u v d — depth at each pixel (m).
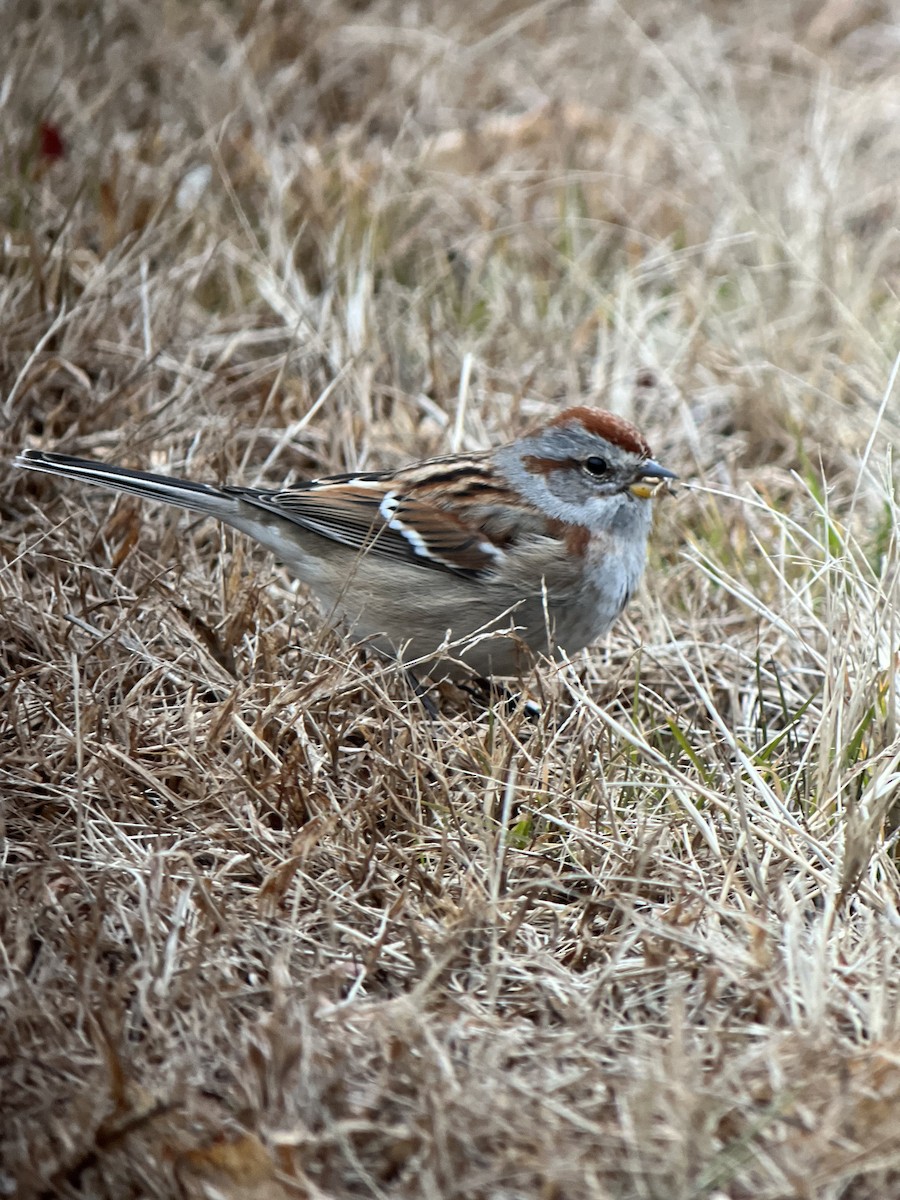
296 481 10.98
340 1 15.70
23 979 6.43
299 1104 5.88
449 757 8.27
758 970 6.64
